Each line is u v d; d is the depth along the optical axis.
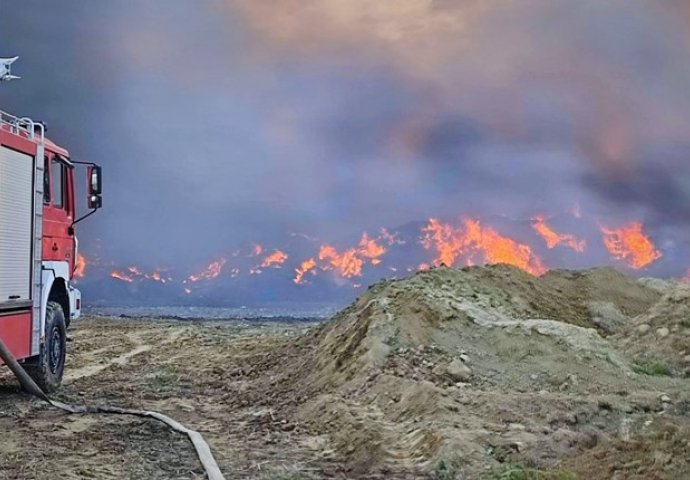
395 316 13.77
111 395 13.45
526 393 10.98
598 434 9.09
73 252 13.88
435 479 7.96
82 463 8.52
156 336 25.70
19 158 11.44
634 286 19.47
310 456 9.30
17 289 11.41
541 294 17.72
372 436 9.43
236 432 10.64
